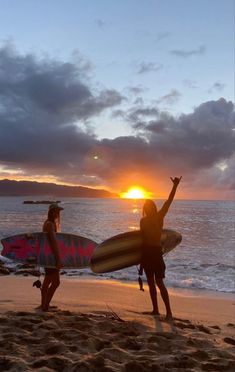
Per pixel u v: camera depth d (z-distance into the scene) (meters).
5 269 15.19
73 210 94.31
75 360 4.41
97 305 7.87
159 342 5.28
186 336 5.70
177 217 67.00
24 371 4.04
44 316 6.19
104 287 11.66
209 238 32.03
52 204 6.95
